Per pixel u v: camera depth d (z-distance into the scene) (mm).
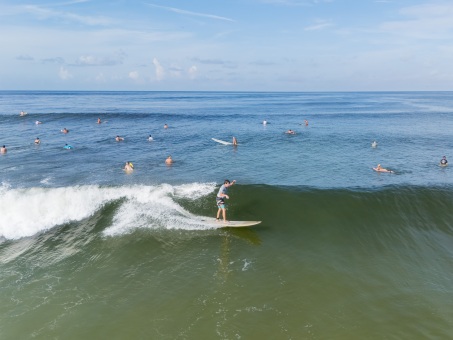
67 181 21719
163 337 8336
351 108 99438
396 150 32406
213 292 10172
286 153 30625
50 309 9406
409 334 8414
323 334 8445
